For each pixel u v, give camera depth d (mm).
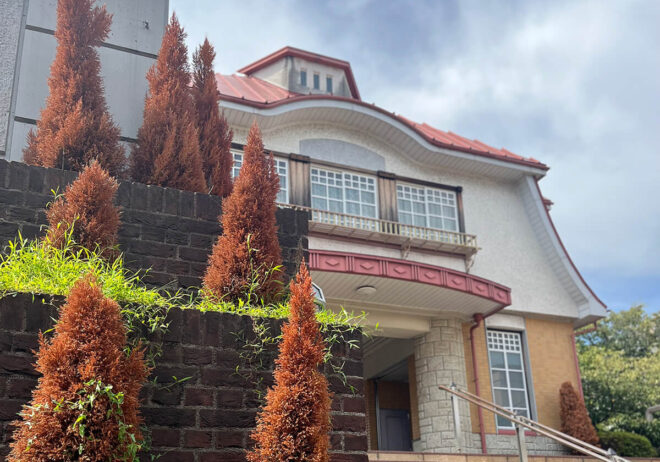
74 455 3615
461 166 18547
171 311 4672
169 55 7719
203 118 7949
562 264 18703
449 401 15648
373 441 18906
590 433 16922
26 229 5504
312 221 15367
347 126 17391
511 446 16359
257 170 6062
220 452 4469
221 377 4660
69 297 3910
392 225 16844
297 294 4547
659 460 12977
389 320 15742
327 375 5016
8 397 3955
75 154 6613
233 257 5719
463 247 17234
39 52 7551
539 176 19359
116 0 8211
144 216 5949
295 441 4191
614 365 23906
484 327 17297
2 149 7051
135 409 3904
